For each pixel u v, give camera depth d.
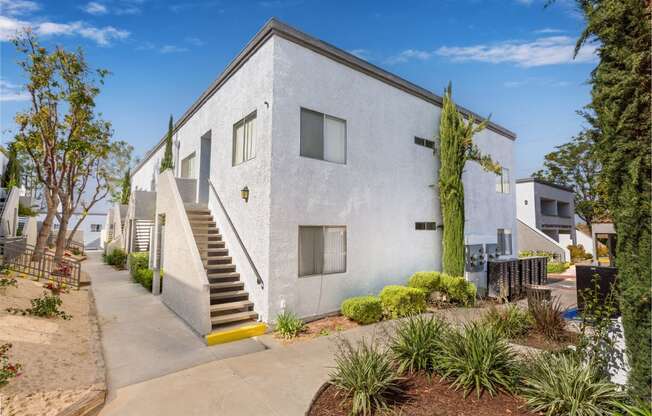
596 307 4.94
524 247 24.72
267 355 6.07
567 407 3.70
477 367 4.40
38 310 7.22
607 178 3.87
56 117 12.77
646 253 3.51
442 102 12.45
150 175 21.89
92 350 6.04
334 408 4.09
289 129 8.17
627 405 3.60
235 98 10.01
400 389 4.38
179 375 5.23
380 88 10.37
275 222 7.80
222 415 4.09
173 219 9.45
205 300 7.07
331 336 7.12
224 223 10.30
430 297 10.14
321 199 8.67
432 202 11.81
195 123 13.73
